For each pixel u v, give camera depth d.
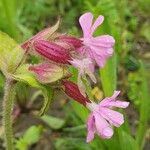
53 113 0.18
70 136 0.16
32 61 0.12
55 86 0.10
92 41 0.10
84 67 0.09
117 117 0.09
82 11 0.20
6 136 0.11
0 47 0.11
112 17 0.17
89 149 0.15
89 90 0.10
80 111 0.14
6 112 0.11
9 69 0.11
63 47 0.10
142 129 0.14
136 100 0.16
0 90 0.15
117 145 0.13
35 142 0.16
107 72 0.14
